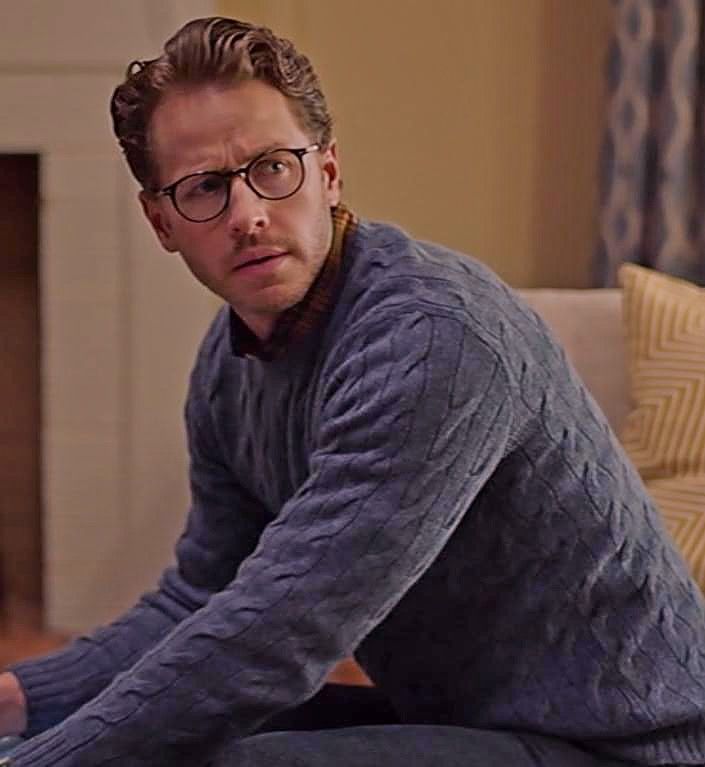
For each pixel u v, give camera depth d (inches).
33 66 132.0
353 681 128.6
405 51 136.8
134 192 134.4
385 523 53.7
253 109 57.2
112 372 137.9
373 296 58.7
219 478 76.7
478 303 57.6
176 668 53.9
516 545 60.6
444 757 59.6
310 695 56.2
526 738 62.0
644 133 126.1
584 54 135.6
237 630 53.7
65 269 136.2
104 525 141.0
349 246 61.8
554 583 61.2
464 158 138.4
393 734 60.5
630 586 61.7
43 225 135.6
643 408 95.0
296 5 135.9
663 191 125.8
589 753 62.4
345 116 138.1
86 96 132.3
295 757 57.5
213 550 77.0
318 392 61.0
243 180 57.2
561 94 136.5
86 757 53.7
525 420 57.6
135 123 59.7
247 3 134.3
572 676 61.9
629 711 61.3
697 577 87.5
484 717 63.8
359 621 55.0
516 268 139.6
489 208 139.0
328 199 60.9
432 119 137.8
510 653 62.9
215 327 75.0
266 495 71.5
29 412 144.9
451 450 54.5
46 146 133.7
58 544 141.7
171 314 136.4
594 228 133.8
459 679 64.7
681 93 123.6
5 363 144.2
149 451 138.9
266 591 54.1
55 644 141.4
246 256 57.7
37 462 145.9
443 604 62.9
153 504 139.9
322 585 53.7
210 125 56.9
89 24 130.7
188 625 55.3
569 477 59.7
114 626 76.2
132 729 53.7
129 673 56.1
